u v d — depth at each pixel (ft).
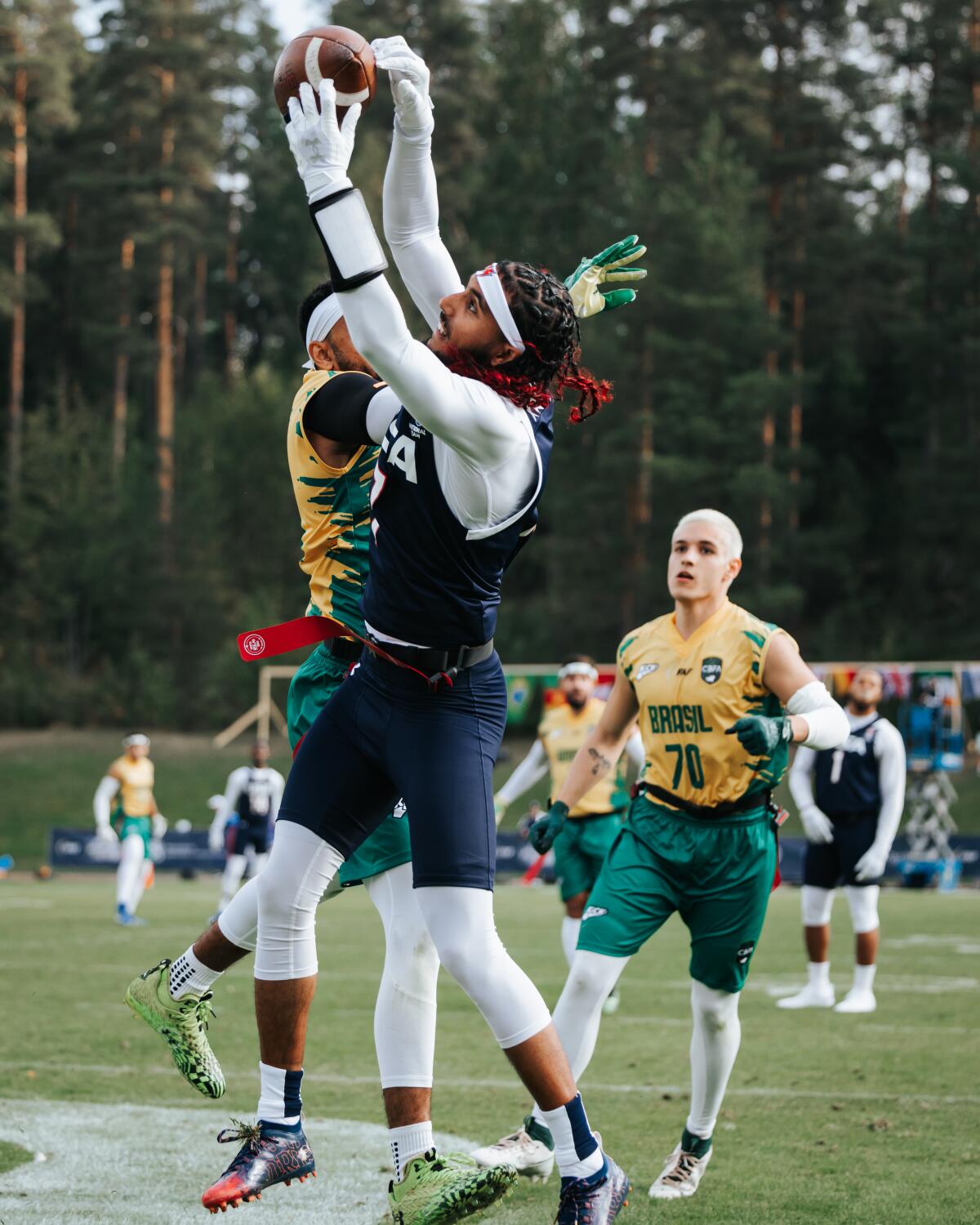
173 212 229.66
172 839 120.57
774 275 200.23
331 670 17.29
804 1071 27.96
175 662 213.05
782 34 208.64
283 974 15.48
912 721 103.24
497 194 212.43
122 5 227.81
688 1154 19.03
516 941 57.72
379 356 12.92
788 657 19.69
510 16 221.46
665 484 183.11
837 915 75.15
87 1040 30.86
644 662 20.43
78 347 268.82
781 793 141.59
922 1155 20.70
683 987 43.37
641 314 183.62
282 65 13.70
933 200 215.10
